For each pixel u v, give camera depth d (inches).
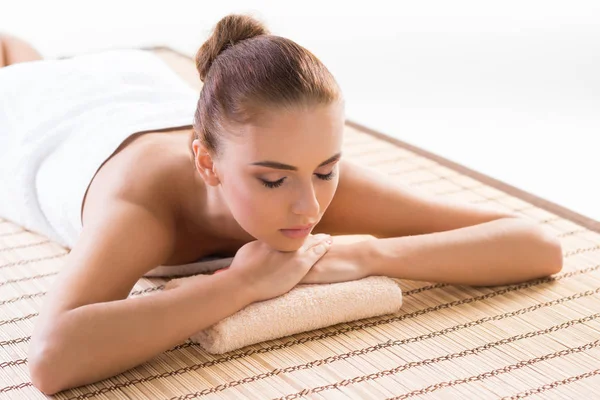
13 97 105.7
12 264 94.8
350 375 72.7
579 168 129.3
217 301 74.0
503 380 72.3
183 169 83.7
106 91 100.0
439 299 85.5
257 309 76.2
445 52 187.8
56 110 99.5
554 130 144.9
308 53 70.9
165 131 90.0
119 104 96.7
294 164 69.9
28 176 97.4
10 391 71.1
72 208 88.4
